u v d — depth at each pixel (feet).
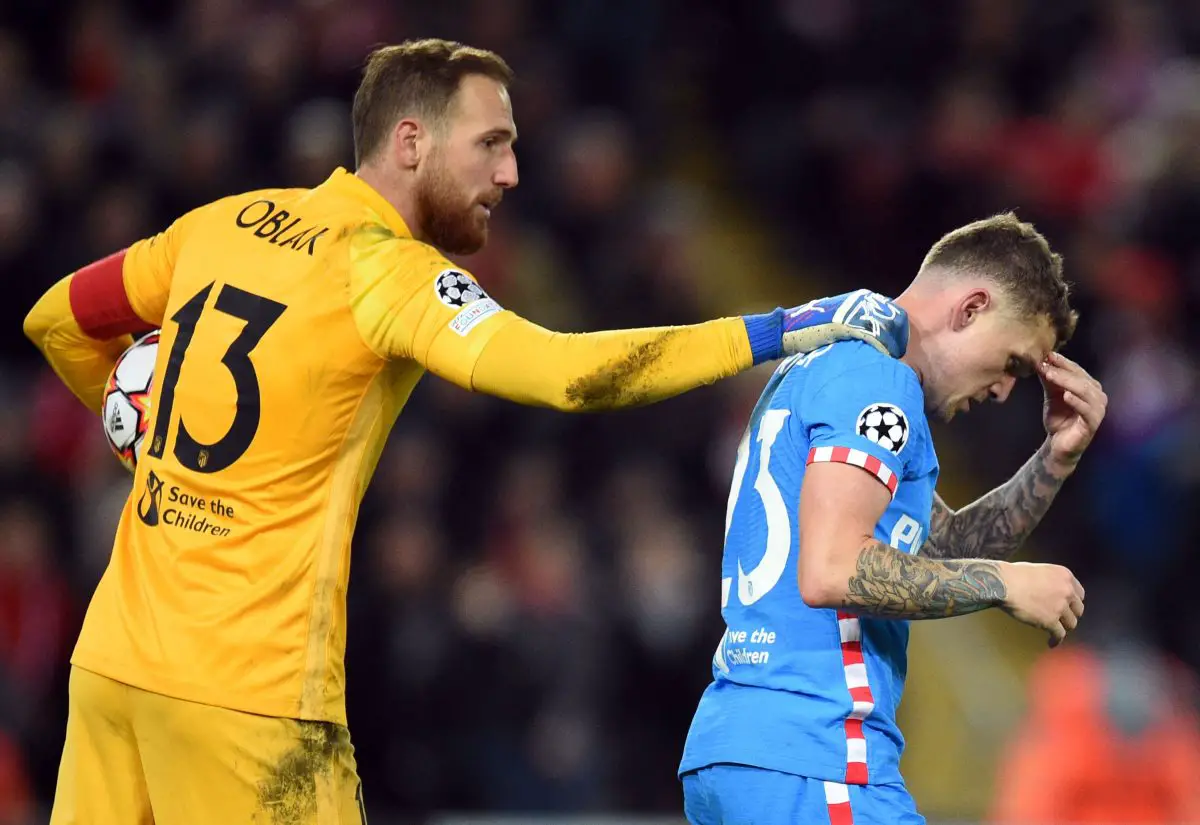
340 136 101.09
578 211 104.06
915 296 36.37
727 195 118.93
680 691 79.10
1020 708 89.40
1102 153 109.81
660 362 34.37
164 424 37.29
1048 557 95.71
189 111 102.99
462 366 34.88
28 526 81.61
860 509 32.22
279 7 108.47
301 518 36.17
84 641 37.09
